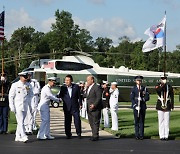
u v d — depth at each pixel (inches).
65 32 3809.1
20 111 489.1
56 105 1273.4
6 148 434.6
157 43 679.7
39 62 1355.8
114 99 644.1
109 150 426.0
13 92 493.0
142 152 415.8
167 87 518.0
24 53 4158.5
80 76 1294.3
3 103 561.0
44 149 429.4
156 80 1354.6
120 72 1323.8
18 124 491.2
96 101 501.4
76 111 520.4
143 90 523.8
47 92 511.8
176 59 4269.2
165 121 514.9
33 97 606.5
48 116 513.3
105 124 694.5
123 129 662.5
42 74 1286.9
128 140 509.0
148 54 3705.7
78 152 411.8
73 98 519.8
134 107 519.8
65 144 467.5
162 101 515.8
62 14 3838.6
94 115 503.2
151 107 1321.4
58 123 743.7
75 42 3831.2
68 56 1347.2
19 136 493.0
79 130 523.2
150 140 511.2
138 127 519.5
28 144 465.4
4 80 565.0
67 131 520.4
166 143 483.8
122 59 4404.5
